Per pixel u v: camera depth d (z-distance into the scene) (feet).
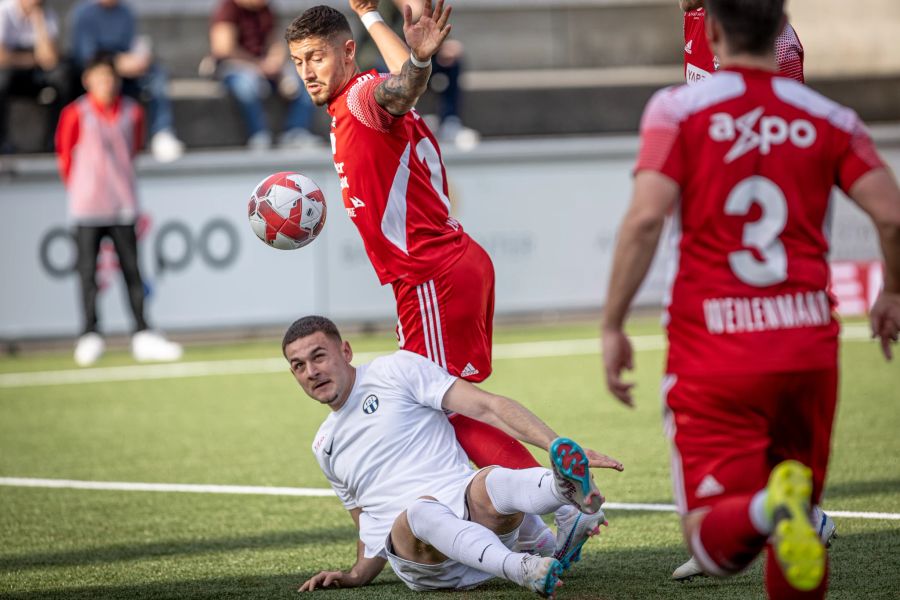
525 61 163.02
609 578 40.88
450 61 130.72
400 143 41.93
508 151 116.57
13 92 125.18
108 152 101.81
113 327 112.16
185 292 112.16
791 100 29.53
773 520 26.43
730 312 28.96
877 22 176.65
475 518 38.70
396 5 120.57
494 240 116.88
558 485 34.88
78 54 124.57
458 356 43.06
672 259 29.99
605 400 81.15
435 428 40.14
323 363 39.52
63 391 92.07
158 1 152.46
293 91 131.34
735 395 28.81
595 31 164.76
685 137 29.17
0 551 48.16
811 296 29.22
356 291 115.24
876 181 29.07
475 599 38.73
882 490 53.57
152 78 126.21
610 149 118.93
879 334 30.60
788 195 29.07
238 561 45.50
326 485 59.88
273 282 113.60
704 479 29.17
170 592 41.09
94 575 43.88
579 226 118.62
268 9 131.13
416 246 42.63
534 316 125.18
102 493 59.00
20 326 109.91
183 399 87.45
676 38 166.71
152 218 111.45
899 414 72.90
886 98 158.81
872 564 41.16
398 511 39.45
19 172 109.29
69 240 110.73
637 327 117.29
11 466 66.28
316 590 40.70
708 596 38.14
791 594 30.42
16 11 124.47
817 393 29.43
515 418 38.22
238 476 62.39
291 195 45.98
